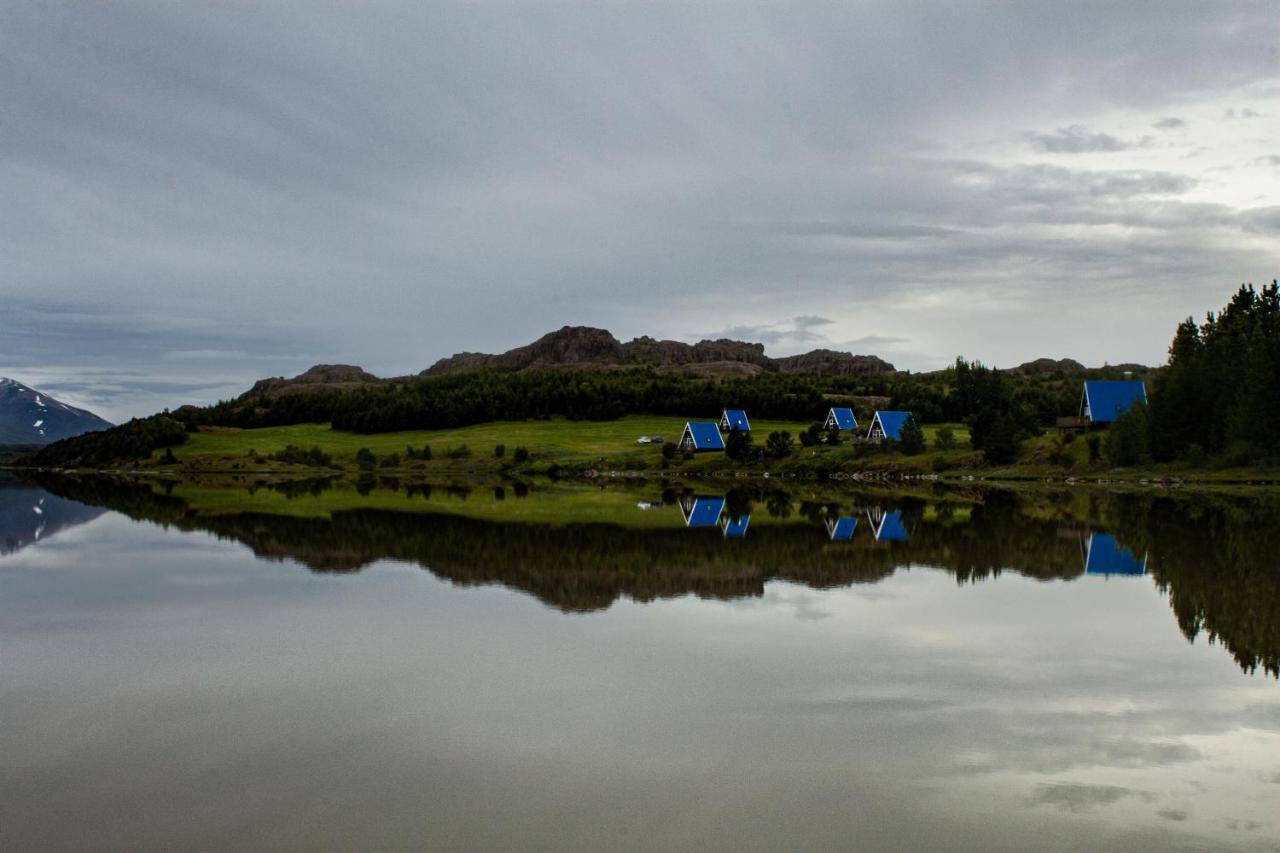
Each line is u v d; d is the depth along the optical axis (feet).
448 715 59.06
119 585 111.14
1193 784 47.34
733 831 41.98
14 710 61.00
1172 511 200.64
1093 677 67.15
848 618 88.38
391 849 40.40
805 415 640.99
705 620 87.51
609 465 475.31
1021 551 136.05
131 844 41.19
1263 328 368.48
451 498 278.05
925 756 51.24
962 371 564.71
